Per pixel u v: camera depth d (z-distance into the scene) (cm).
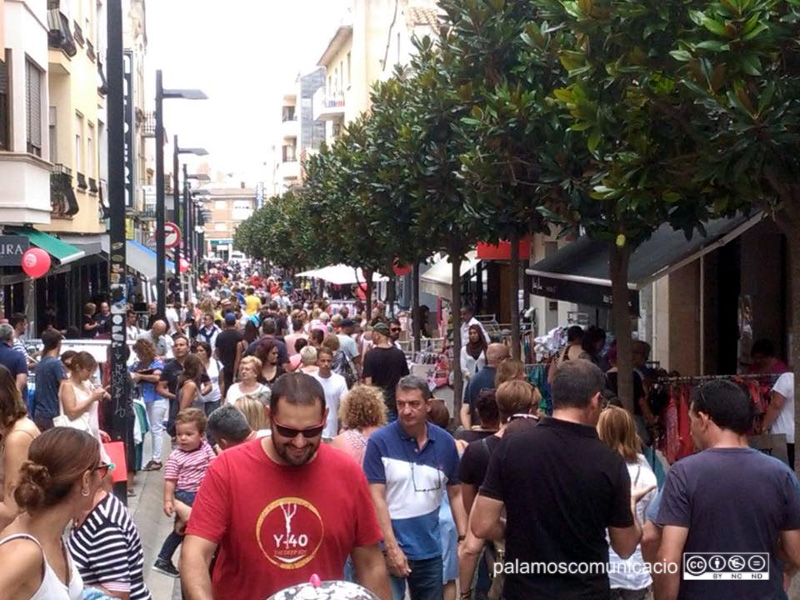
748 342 1498
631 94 870
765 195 836
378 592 447
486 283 3306
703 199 948
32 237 2041
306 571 425
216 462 434
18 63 1852
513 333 1627
